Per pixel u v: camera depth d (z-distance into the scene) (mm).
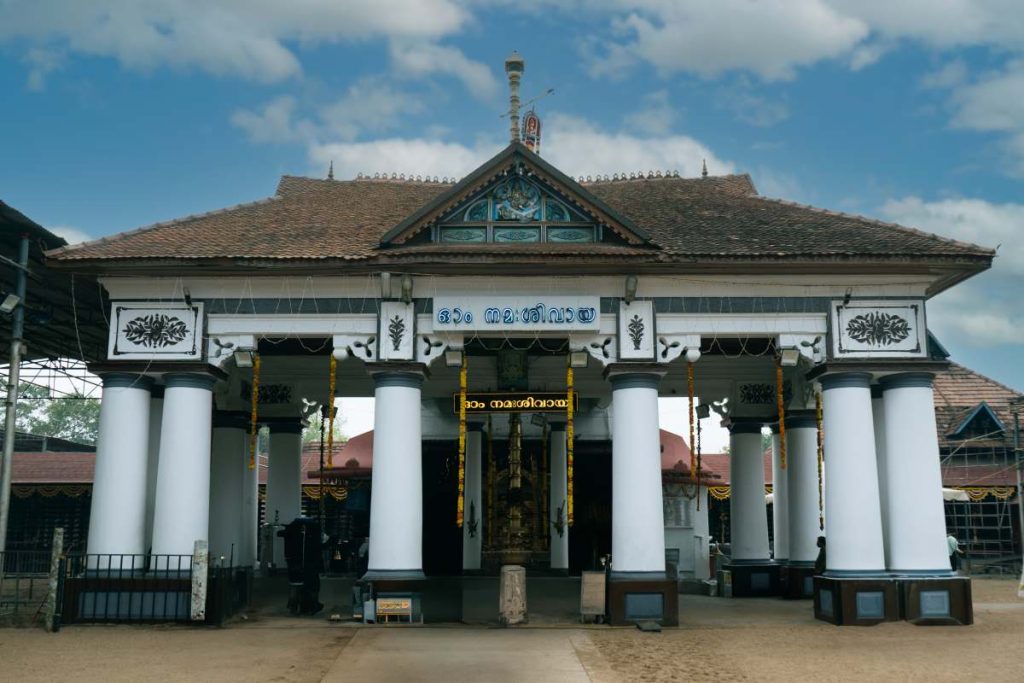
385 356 17641
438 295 17844
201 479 17406
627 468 17312
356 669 12305
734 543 24156
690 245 17953
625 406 17562
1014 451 32000
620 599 16703
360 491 31719
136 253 17406
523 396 18484
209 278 17797
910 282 17797
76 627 16203
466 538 28500
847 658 13250
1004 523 32625
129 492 17219
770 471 37531
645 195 23297
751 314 17844
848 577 16875
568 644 14492
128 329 17688
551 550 28609
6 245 19359
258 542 32531
